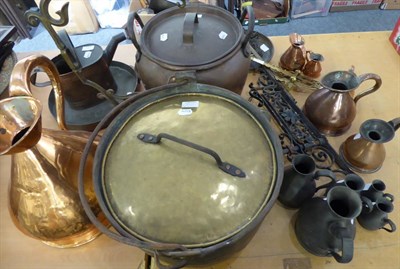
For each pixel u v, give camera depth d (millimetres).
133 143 578
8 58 1023
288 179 698
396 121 748
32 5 2285
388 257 676
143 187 524
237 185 517
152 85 767
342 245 540
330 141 873
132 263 696
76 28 2281
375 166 786
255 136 580
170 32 781
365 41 1142
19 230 739
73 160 625
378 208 658
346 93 792
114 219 502
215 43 744
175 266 455
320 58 994
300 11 2264
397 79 1008
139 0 1710
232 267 682
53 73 607
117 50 1188
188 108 625
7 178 851
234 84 757
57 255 716
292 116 886
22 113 553
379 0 2232
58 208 603
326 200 616
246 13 822
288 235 717
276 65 1067
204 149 521
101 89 766
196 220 493
